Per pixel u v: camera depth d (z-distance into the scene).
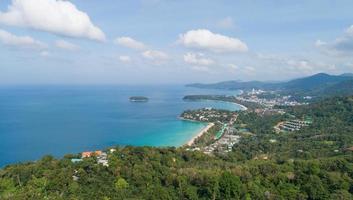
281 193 114.75
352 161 143.88
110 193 110.50
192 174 127.81
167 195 111.50
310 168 127.81
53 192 111.38
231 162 172.00
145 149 157.38
